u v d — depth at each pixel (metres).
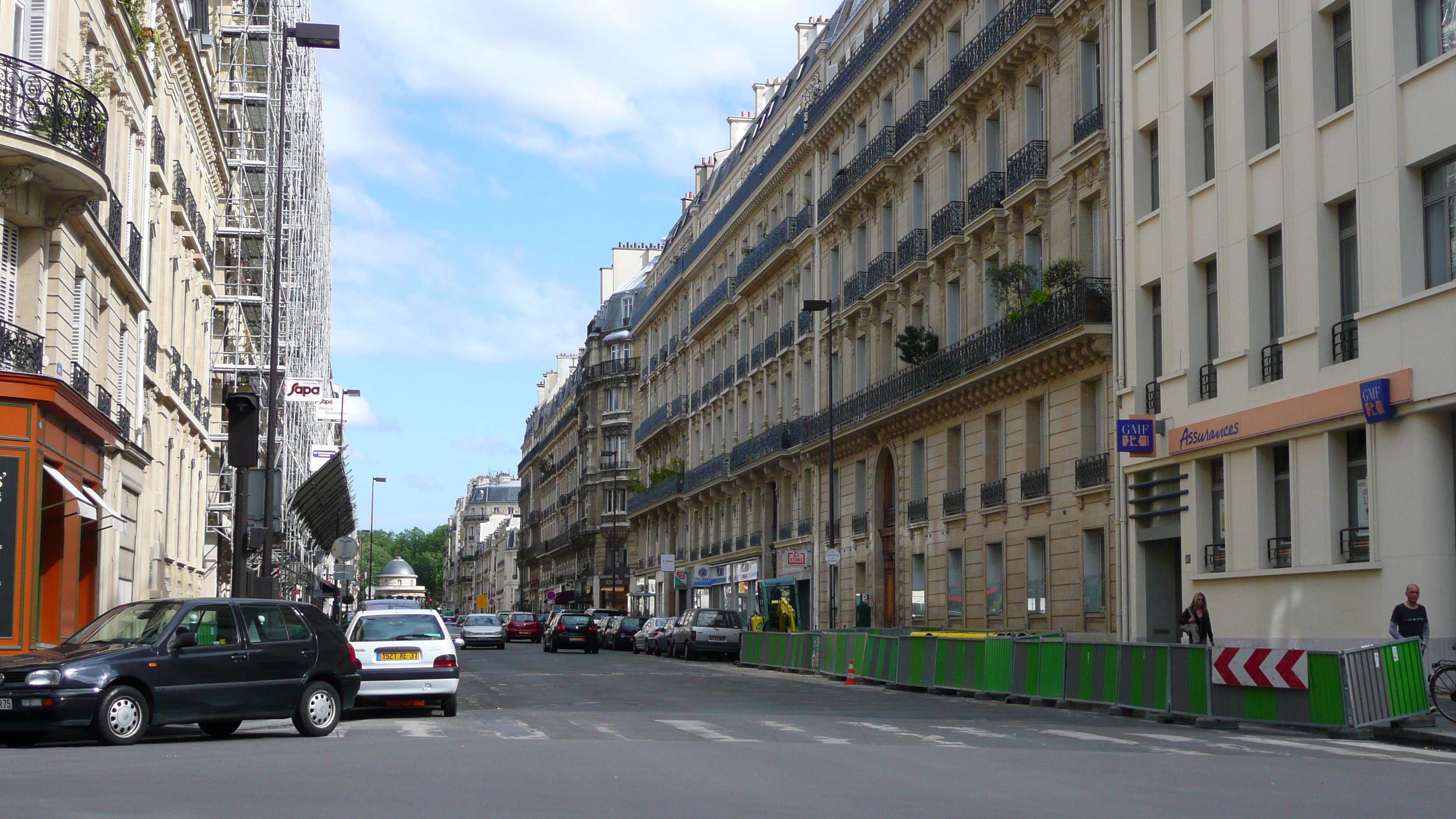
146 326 32.75
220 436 50.28
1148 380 31.08
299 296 59.84
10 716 15.07
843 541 51.34
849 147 52.34
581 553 111.38
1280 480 26.70
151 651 15.80
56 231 25.08
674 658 53.66
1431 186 23.03
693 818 9.66
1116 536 31.70
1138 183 31.47
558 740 16.53
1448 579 22.25
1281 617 25.88
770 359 61.22
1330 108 25.36
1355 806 10.88
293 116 53.97
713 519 72.06
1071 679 23.81
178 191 36.66
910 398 42.69
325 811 9.81
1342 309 25.03
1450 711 17.89
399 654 20.53
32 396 23.41
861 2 52.53
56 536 25.73
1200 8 29.56
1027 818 9.91
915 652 30.09
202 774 12.30
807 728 18.83
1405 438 22.80
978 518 39.22
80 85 23.80
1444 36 22.73
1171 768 13.72
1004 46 37.38
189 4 37.25
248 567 25.98
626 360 105.88
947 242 41.00
